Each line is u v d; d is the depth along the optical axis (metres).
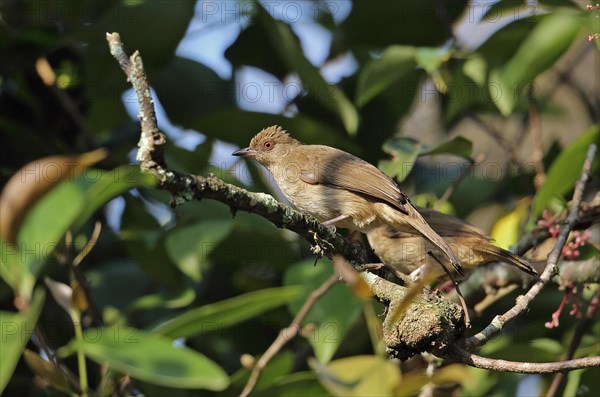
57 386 9.91
